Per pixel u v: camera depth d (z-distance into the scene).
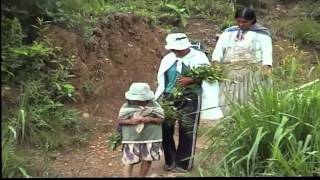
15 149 6.21
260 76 6.68
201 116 6.52
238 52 6.93
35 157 6.27
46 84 7.57
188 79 6.15
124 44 9.52
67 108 7.65
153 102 5.81
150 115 5.73
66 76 7.82
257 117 5.71
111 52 9.23
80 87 8.05
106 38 9.23
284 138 5.55
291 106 5.81
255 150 5.33
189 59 6.31
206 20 12.33
